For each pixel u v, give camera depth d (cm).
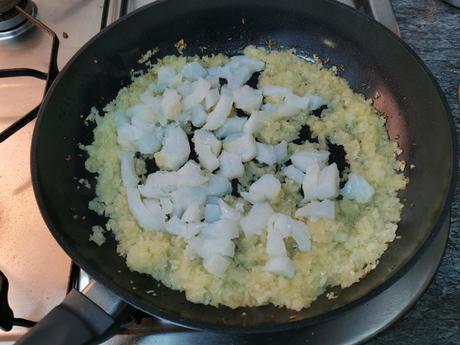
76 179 33
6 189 32
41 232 30
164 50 39
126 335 27
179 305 28
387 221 31
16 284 28
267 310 28
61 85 33
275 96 37
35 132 30
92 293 25
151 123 36
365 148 35
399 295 28
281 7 38
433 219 27
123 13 40
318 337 27
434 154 31
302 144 36
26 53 38
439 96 31
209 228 31
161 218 32
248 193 33
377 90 37
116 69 37
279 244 30
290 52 40
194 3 37
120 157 35
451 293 29
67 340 23
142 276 30
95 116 36
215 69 39
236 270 30
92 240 31
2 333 26
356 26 36
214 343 27
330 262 30
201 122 37
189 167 33
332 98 38
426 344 27
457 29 41
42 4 41
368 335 27
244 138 35
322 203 32
